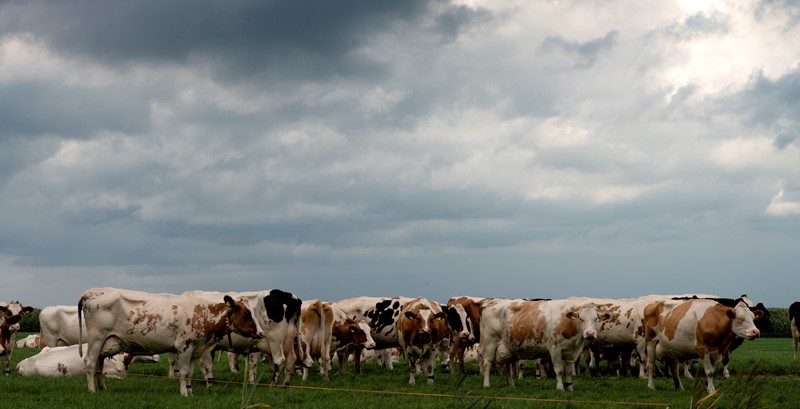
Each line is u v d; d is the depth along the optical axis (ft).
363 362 105.29
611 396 63.41
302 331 75.25
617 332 83.92
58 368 74.18
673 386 72.74
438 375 84.12
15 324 77.66
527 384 75.05
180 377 61.72
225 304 64.13
